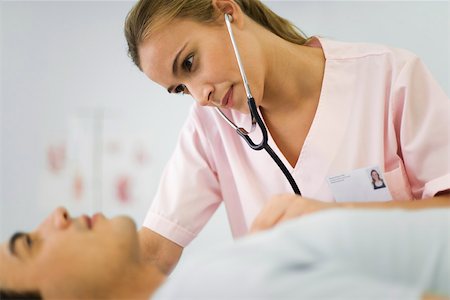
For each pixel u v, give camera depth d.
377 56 1.28
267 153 1.34
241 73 1.17
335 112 1.29
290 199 1.04
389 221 0.79
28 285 0.97
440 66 2.05
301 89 1.30
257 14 1.33
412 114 1.21
